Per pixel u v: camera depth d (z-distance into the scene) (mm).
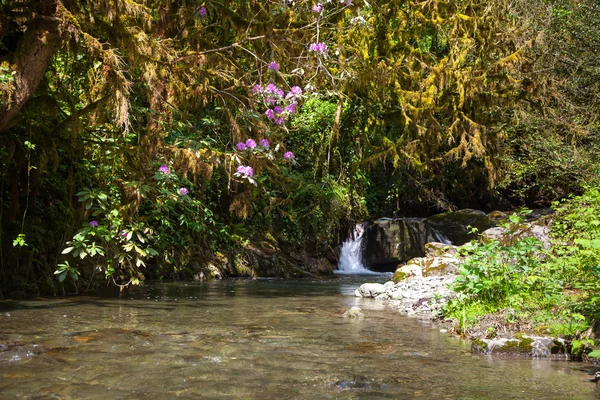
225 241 13164
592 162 12078
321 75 7508
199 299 7863
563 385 3383
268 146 6648
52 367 3605
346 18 9648
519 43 12438
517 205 19562
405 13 11008
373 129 12711
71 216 8148
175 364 3748
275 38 6965
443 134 12234
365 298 8336
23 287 7641
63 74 7613
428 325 5668
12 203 7562
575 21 13125
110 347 4273
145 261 11148
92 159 8461
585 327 4520
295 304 7453
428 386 3316
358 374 3568
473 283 5656
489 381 3461
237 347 4371
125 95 6215
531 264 5969
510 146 13773
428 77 11164
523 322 4980
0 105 5555
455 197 19625
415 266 9188
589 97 12930
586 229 7035
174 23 7102
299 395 3062
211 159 6664
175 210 12055
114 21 6031
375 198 18203
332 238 15820
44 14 5676
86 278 8609
